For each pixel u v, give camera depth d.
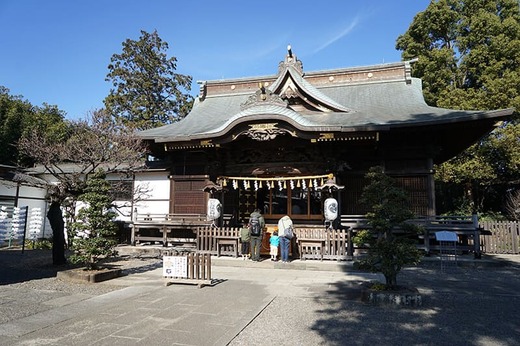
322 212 15.30
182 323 5.93
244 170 15.82
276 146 15.42
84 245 9.84
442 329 5.64
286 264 12.05
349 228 13.78
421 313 6.56
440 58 24.86
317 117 16.59
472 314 6.50
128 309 6.82
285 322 6.01
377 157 15.47
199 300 7.52
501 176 23.70
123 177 19.19
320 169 15.02
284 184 14.63
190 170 18.02
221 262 12.78
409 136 15.20
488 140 22.14
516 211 21.05
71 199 12.84
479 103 21.98
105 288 8.80
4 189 19.78
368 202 8.11
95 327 5.75
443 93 23.78
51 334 5.42
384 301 7.12
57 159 14.34
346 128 13.37
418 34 27.19
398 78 19.45
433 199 14.66
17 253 16.05
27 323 5.98
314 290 8.55
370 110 16.78
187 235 17.58
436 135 14.87
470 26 24.83
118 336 5.32
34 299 7.68
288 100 17.58
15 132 27.94
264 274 10.86
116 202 19.14
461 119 12.96
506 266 12.30
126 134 15.69
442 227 13.36
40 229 21.31
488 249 15.62
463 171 22.03
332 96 19.47
